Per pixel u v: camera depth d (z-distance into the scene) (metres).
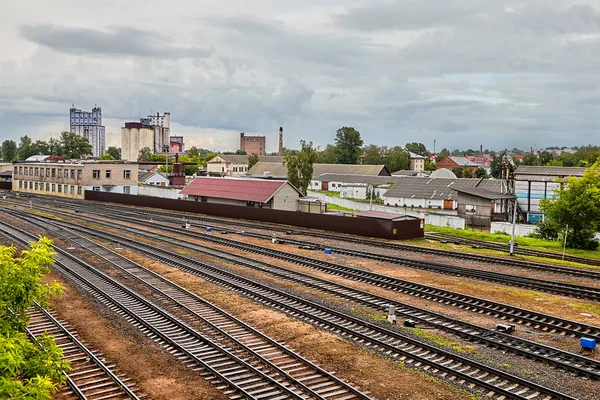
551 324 19.98
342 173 115.69
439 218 55.53
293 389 14.23
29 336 18.55
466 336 18.44
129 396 13.95
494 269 31.17
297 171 73.94
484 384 14.37
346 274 28.62
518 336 18.86
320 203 59.22
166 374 15.41
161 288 25.31
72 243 38.47
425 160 178.00
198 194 65.31
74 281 26.61
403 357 16.58
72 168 83.25
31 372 10.58
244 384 14.59
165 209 67.88
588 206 41.31
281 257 33.81
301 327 19.55
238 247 37.97
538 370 15.55
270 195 58.16
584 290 25.36
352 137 148.75
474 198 58.94
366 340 18.11
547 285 26.20
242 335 18.58
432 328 19.56
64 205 69.25
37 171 92.12
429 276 28.86
